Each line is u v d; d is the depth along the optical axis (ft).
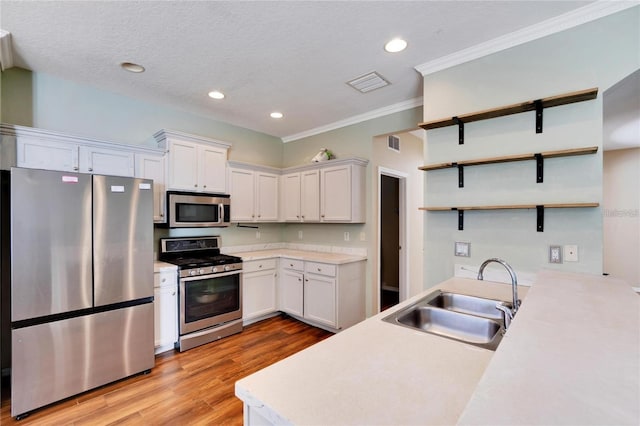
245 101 10.52
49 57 7.63
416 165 15.52
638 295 3.73
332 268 10.76
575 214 6.07
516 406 1.53
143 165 9.66
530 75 6.51
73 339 7.02
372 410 2.31
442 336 3.84
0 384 6.72
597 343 2.31
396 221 17.19
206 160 11.25
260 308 11.93
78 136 8.32
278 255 12.60
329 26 6.35
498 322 4.64
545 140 6.39
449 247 7.67
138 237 8.07
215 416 6.45
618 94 6.89
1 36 6.57
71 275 6.99
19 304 6.36
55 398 6.74
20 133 7.51
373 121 11.76
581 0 5.57
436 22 6.20
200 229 12.05
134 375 8.02
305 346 9.95
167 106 11.02
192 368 8.48
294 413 2.27
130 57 7.63
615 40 5.66
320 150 13.73
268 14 5.97
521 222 6.67
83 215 7.17
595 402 1.54
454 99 7.55
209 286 10.25
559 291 3.92
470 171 7.35
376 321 4.42
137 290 8.03
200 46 7.13
